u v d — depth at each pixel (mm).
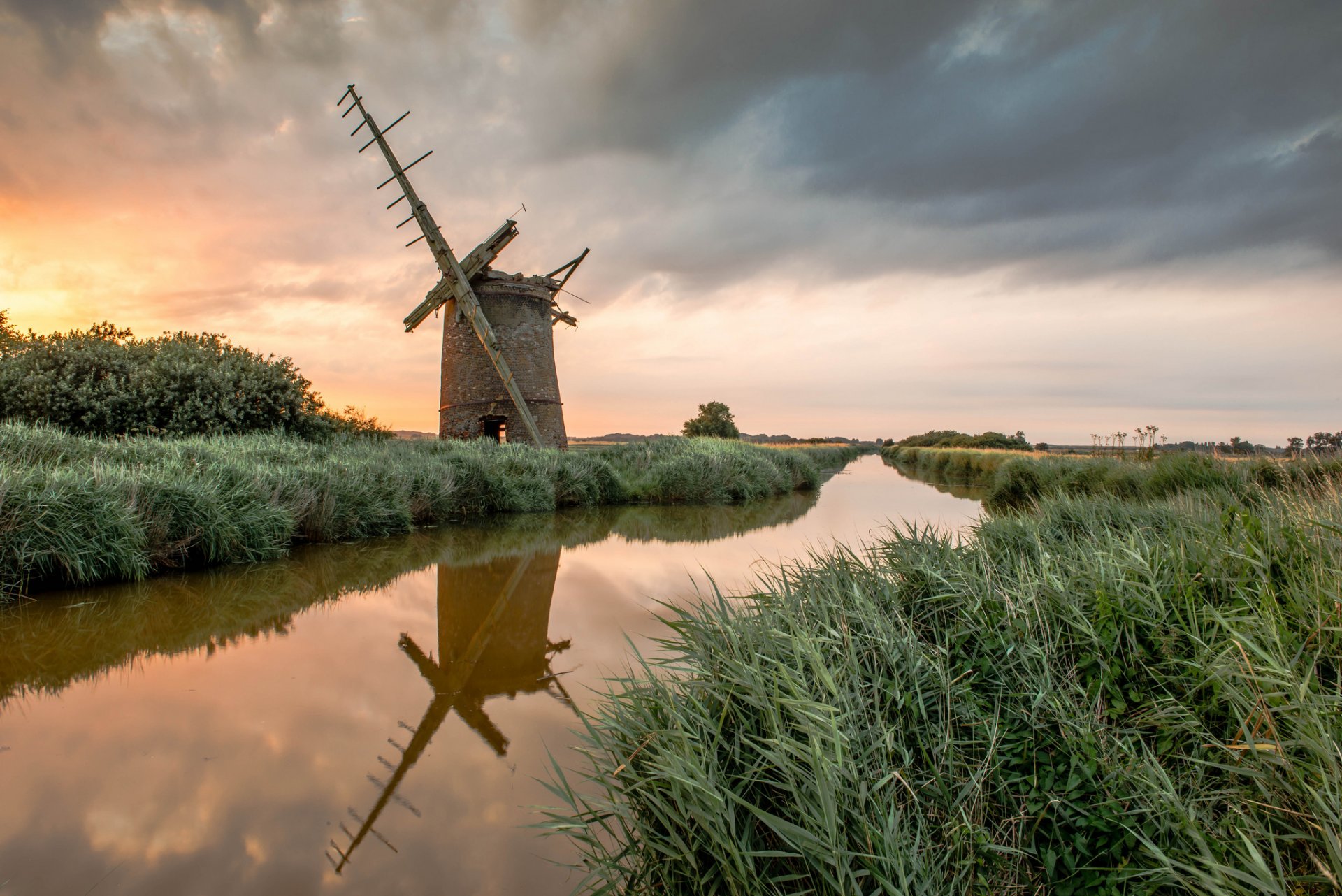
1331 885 1912
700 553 10672
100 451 10602
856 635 3059
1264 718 2299
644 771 2596
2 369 13836
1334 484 6520
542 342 24375
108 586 7629
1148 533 4980
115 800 3533
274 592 7867
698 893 2295
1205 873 2039
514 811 3498
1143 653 2879
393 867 3021
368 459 13734
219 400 15414
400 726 4480
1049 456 19484
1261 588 2926
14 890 2803
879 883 2109
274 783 3734
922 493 22031
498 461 16188
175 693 4949
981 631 3189
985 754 2648
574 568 9438
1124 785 2418
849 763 2273
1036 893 2301
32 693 4934
